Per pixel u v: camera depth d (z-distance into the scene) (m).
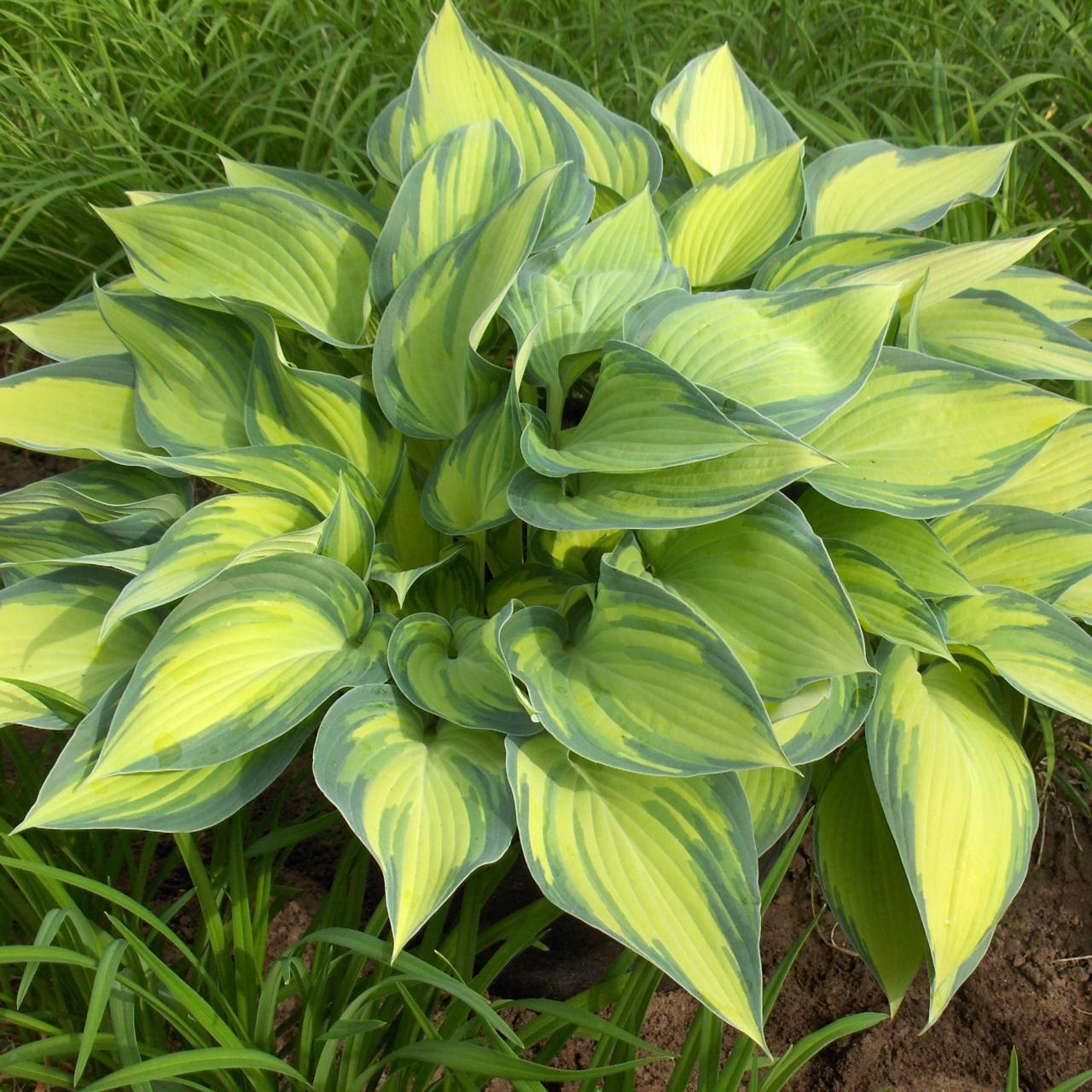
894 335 0.71
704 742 0.56
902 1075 0.75
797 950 0.65
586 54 1.16
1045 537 0.69
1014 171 1.05
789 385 0.63
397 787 0.58
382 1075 0.66
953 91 1.15
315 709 0.60
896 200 0.86
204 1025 0.58
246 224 0.73
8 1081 0.70
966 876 0.60
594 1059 0.63
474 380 0.67
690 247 0.81
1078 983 0.78
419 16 1.16
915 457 0.65
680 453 0.59
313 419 0.71
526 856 0.56
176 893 0.81
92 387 0.76
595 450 0.61
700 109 0.89
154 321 0.72
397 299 0.70
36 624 0.68
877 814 0.69
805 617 0.59
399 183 0.80
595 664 0.60
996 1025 0.77
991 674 0.68
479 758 0.60
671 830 0.57
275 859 0.82
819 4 1.20
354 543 0.66
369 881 0.78
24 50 1.27
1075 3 1.22
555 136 0.79
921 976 0.80
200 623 0.60
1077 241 1.05
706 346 0.66
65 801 0.58
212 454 0.65
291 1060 0.66
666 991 0.78
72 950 0.59
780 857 0.66
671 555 0.65
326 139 1.11
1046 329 0.78
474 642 0.64
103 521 0.73
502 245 0.68
